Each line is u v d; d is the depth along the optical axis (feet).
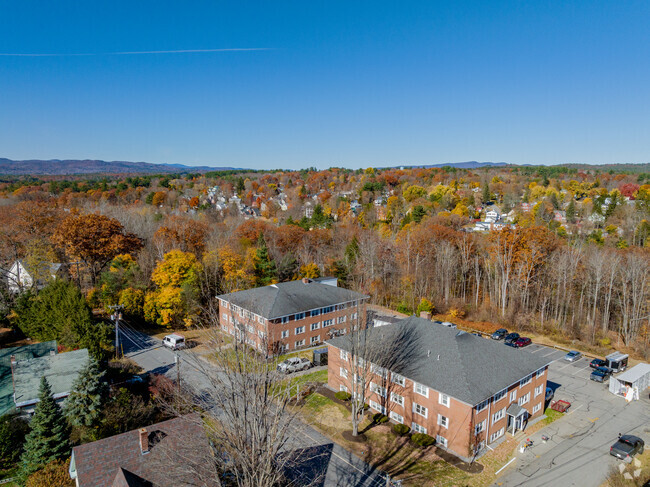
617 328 230.48
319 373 158.71
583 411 135.13
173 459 78.95
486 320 237.86
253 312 162.40
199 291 213.87
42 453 98.22
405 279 273.54
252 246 310.45
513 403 121.49
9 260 267.59
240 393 70.90
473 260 295.89
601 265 225.97
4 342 182.39
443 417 111.65
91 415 110.93
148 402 128.98
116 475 78.59
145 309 209.26
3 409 122.21
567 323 233.76
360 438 116.57
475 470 102.58
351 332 122.62
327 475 100.27
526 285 246.06
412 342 130.00
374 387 132.16
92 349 151.74
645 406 138.92
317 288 200.64
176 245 289.53
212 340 79.46
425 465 104.42
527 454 110.32
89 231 233.96
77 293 170.71
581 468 104.53
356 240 316.40
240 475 74.43
